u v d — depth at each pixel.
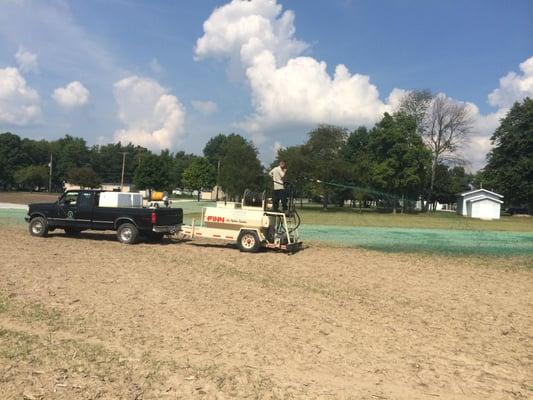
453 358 6.32
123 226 17.34
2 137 123.94
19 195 81.81
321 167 60.69
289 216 16.77
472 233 27.41
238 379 5.32
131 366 5.59
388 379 5.52
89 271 11.53
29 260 12.74
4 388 4.89
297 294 9.87
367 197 66.00
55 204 18.31
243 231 16.31
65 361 5.67
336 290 10.42
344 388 5.21
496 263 15.16
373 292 10.34
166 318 7.69
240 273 12.13
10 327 6.93
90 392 4.86
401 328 7.62
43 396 4.74
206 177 111.62
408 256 16.39
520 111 74.19
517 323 8.20
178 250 16.11
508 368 6.04
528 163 70.25
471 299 9.98
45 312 7.76
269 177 17.31
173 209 18.42
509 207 82.25
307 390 5.11
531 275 13.11
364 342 6.84
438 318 8.34
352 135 87.88
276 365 5.80
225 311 8.26
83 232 20.92
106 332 6.86
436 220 43.72
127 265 12.65
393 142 66.19
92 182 103.12
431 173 73.19
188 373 5.44
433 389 5.30
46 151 141.12
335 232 25.50
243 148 62.78
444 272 13.30
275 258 15.09
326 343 6.73
